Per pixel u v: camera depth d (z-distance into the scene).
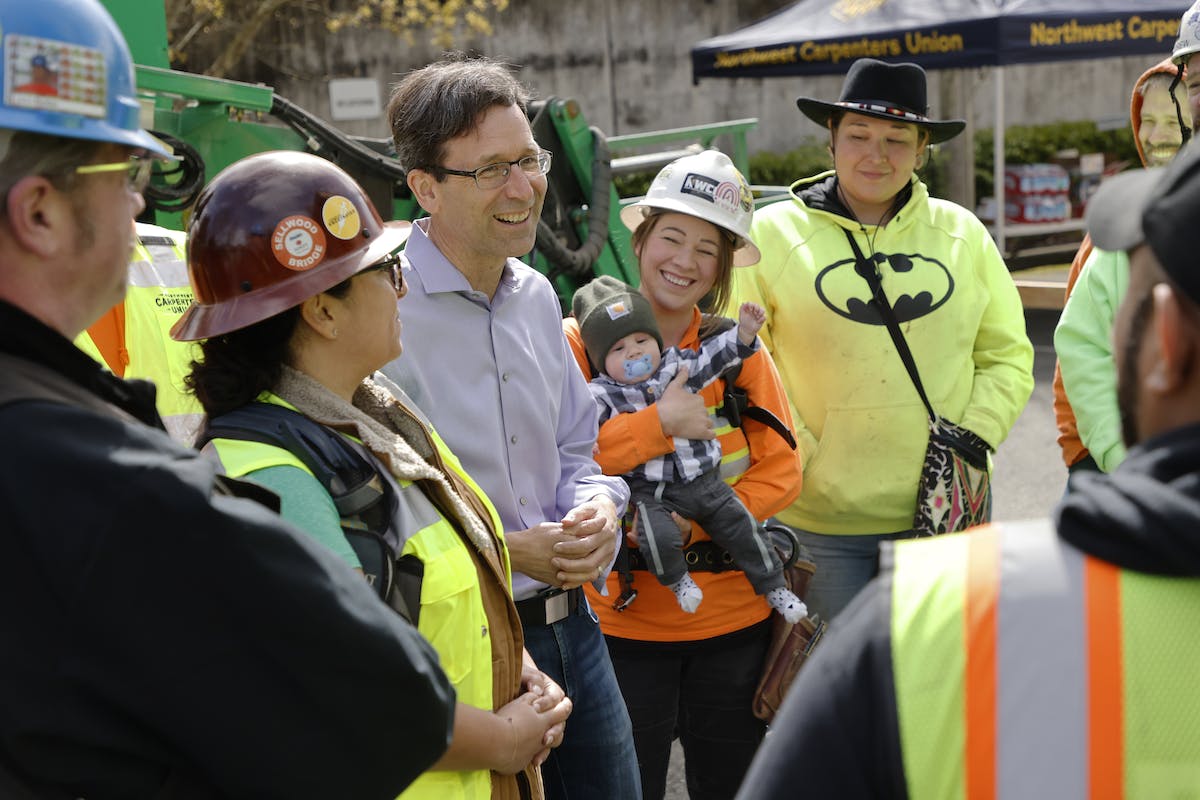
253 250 1.74
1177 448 0.99
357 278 1.82
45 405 1.19
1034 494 6.43
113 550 1.16
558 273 5.25
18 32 1.20
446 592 1.77
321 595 1.30
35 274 1.25
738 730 3.02
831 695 1.05
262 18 11.92
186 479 1.22
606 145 5.52
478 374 2.46
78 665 1.17
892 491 3.45
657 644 2.94
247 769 1.26
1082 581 0.99
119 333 2.75
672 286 3.01
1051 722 0.96
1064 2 9.48
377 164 4.73
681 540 2.85
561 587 2.38
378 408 1.96
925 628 1.02
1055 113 15.17
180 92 4.07
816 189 3.59
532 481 2.53
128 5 3.93
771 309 3.54
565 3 14.54
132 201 1.34
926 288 3.44
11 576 1.16
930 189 13.19
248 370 1.79
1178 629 0.95
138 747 1.22
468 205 2.40
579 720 2.57
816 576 3.56
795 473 3.05
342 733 1.31
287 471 1.69
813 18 10.54
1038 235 13.56
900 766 1.00
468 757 1.75
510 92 2.44
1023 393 3.54
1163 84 3.34
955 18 9.47
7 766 1.19
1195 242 0.96
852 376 3.43
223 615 1.23
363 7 12.84
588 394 2.72
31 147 1.21
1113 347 1.09
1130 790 0.94
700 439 2.87
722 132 7.45
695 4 14.95
